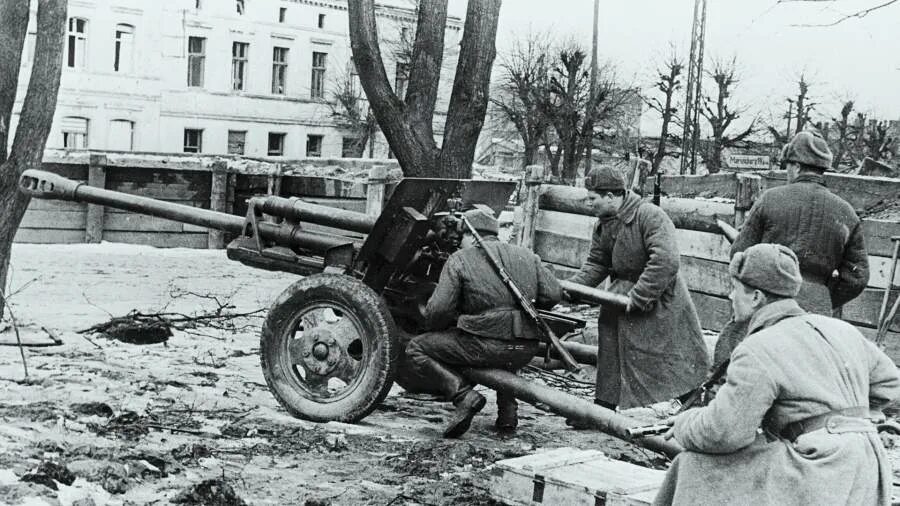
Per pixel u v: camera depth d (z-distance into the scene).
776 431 3.51
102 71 43.03
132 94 44.03
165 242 26.14
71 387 7.32
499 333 6.64
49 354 8.91
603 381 7.41
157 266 21.69
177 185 26.41
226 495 4.92
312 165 27.50
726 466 3.53
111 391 7.32
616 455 6.75
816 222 6.73
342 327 7.11
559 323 7.10
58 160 25.38
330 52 50.84
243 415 7.01
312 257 8.02
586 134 49.09
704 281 10.96
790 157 6.95
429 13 11.27
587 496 4.88
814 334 3.53
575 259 12.32
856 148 54.12
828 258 6.74
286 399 7.15
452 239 6.95
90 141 43.09
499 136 59.62
